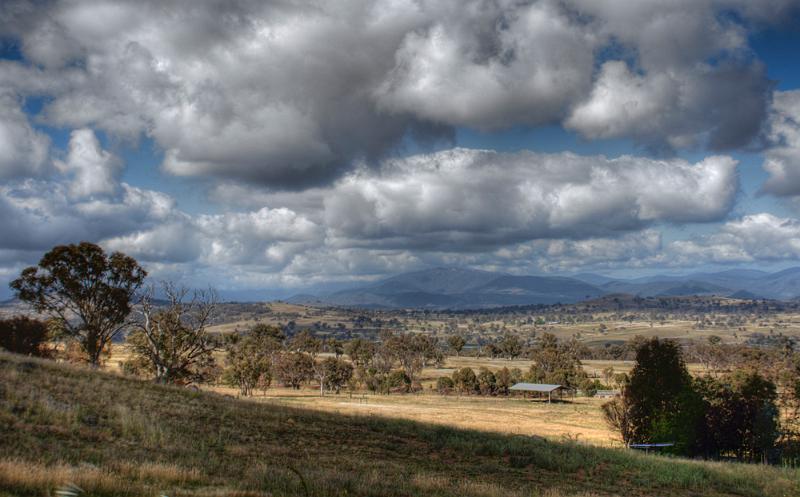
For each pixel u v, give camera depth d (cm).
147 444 2067
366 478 1872
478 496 1847
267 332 19250
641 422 4556
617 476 2686
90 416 2355
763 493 2547
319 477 1766
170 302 5838
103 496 1245
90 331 5550
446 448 2994
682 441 4434
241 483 1552
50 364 3441
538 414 8644
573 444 3628
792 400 4894
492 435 3562
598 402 11950
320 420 3291
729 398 4722
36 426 2034
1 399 2294
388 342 18225
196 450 2077
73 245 5422
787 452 4497
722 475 2831
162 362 5656
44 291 5397
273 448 2361
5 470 1250
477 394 13575
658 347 4575
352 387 13250
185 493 1363
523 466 2744
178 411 2825
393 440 3023
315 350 18375
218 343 6191
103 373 3594
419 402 10438
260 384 10619
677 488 2541
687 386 4525
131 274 5700
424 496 1742
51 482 1252
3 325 6731
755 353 13575
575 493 2191
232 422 2806
